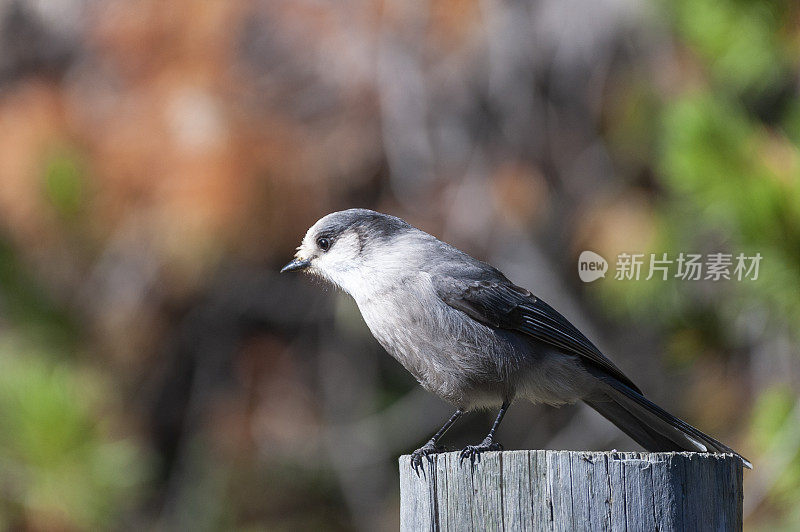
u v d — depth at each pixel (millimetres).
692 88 11258
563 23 13656
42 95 11344
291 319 14430
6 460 9391
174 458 13789
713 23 9062
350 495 14430
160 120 11148
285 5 11930
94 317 11453
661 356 12789
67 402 9523
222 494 13539
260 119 11508
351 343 14906
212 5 11359
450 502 5652
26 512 9539
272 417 13875
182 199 11055
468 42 12992
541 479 5410
